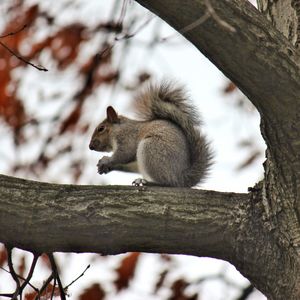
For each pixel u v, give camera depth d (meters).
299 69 8.55
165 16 8.16
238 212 9.36
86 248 9.30
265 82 8.48
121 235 9.20
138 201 9.32
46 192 9.27
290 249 9.08
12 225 9.07
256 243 9.25
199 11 8.05
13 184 9.27
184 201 9.40
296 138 8.85
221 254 9.45
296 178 9.06
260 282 9.38
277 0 10.22
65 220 9.12
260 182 9.57
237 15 8.27
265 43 8.39
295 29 9.94
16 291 9.23
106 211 9.20
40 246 9.22
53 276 9.55
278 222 9.19
